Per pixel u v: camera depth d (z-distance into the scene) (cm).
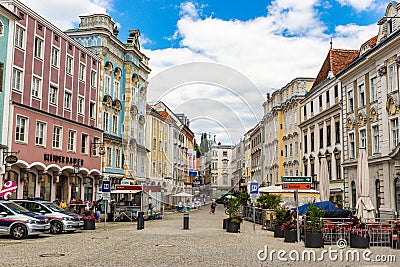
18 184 2809
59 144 3297
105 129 4044
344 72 3584
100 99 3938
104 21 4081
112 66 4178
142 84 4734
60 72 3350
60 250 1494
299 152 4888
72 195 3459
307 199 2900
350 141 3541
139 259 1288
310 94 4547
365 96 3250
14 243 1716
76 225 2227
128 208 3291
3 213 1938
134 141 4250
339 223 1855
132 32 4622
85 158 3641
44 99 3130
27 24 2944
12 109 2739
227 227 2341
